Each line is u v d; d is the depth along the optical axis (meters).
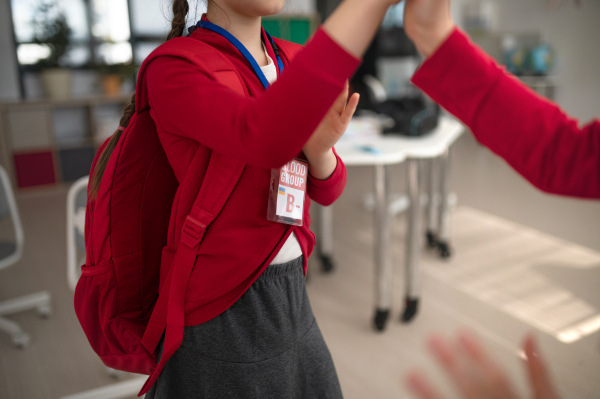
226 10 0.85
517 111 0.39
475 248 3.35
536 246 3.35
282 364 0.92
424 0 0.41
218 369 0.88
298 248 0.96
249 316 0.88
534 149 0.38
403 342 2.34
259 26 0.90
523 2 6.96
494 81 0.41
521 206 4.18
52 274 3.15
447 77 0.42
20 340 2.37
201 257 0.85
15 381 2.13
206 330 0.87
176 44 0.76
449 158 3.06
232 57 0.83
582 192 0.36
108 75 5.59
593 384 1.98
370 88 3.81
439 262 3.15
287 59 0.99
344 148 2.39
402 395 1.97
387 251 2.37
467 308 2.61
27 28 5.35
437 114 2.94
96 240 0.92
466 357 0.24
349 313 2.62
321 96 0.55
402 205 4.05
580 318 2.47
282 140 0.58
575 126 0.38
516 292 2.75
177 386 0.91
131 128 0.87
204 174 0.84
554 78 6.72
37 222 4.20
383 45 6.96
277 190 0.84
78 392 2.04
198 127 0.65
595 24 6.27
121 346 0.97
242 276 0.85
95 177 0.94
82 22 5.59
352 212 4.19
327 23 0.54
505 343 2.27
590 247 3.31
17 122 5.00
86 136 5.72
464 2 7.38
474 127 0.42
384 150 2.32
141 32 5.67
